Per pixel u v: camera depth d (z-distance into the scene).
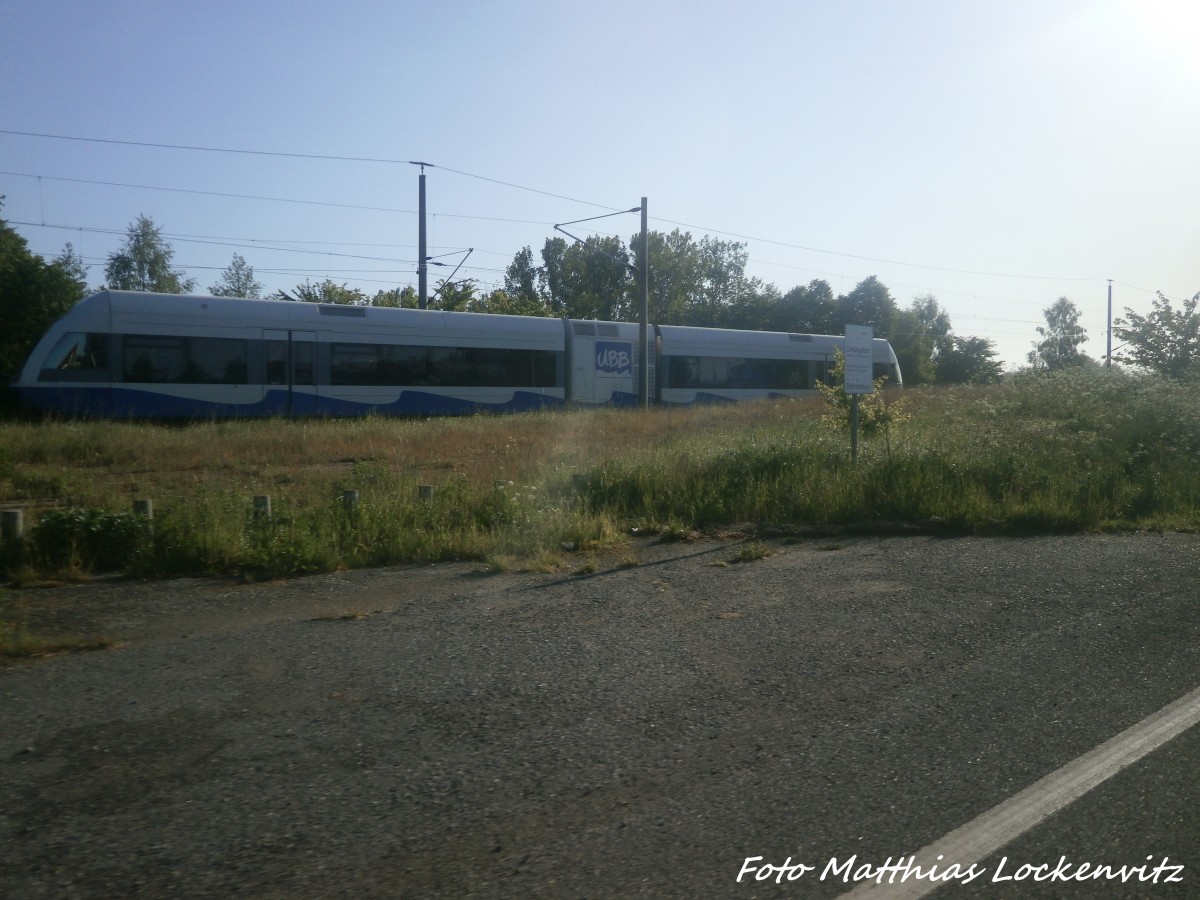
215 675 6.17
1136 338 24.95
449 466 17.48
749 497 12.65
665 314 79.25
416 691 5.84
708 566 9.73
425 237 36.22
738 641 6.92
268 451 18.80
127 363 24.19
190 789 4.47
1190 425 16.30
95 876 3.72
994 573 9.20
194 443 18.73
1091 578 8.96
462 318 29.50
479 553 10.35
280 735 5.14
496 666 6.34
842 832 4.08
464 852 3.91
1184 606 7.88
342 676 6.14
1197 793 4.47
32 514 12.34
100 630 7.36
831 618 7.54
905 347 69.19
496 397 29.92
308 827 4.11
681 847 3.96
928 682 5.98
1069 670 6.22
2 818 4.18
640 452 15.62
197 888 3.64
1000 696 5.73
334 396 27.00
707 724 5.29
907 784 4.54
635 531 11.66
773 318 73.88
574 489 13.07
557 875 3.74
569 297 78.44
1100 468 13.85
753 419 25.17
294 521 10.69
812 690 5.84
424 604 8.17
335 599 8.43
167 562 9.55
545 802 4.35
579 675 6.14
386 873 3.75
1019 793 4.45
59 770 4.68
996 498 12.89
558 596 8.43
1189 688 5.88
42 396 23.31
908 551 10.46
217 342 25.33
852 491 12.53
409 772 4.67
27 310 35.47
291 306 26.58
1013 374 25.78
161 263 64.94
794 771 4.68
